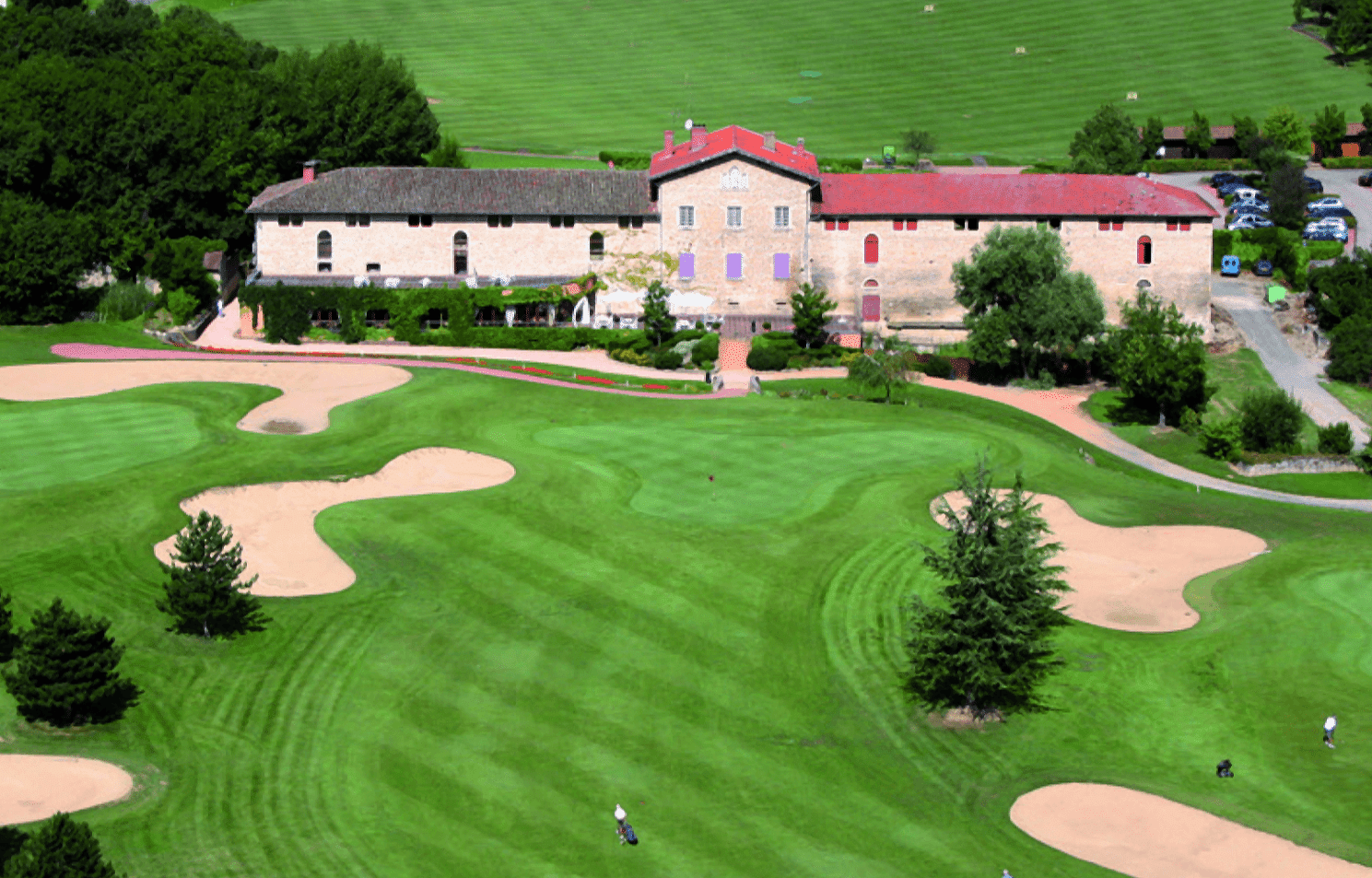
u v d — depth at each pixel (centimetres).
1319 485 10212
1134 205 12850
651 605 7256
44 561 7294
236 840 5322
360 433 9500
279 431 9506
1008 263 11825
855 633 7106
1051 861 5444
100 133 13412
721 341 12331
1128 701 6612
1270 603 7469
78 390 10169
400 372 10994
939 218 12756
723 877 5253
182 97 14912
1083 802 5862
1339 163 18175
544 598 7294
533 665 6688
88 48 17075
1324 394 11988
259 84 15012
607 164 17562
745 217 12725
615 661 6750
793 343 12250
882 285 12850
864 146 19525
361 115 14888
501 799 5681
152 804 5516
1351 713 6462
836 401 10781
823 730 6338
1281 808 5816
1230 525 8706
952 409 11206
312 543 7819
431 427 9700
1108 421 11350
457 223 12706
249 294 12281
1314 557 8075
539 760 5962
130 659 6544
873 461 9281
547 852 5353
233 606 6800
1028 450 9756
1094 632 7212
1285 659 6912
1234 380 12250
